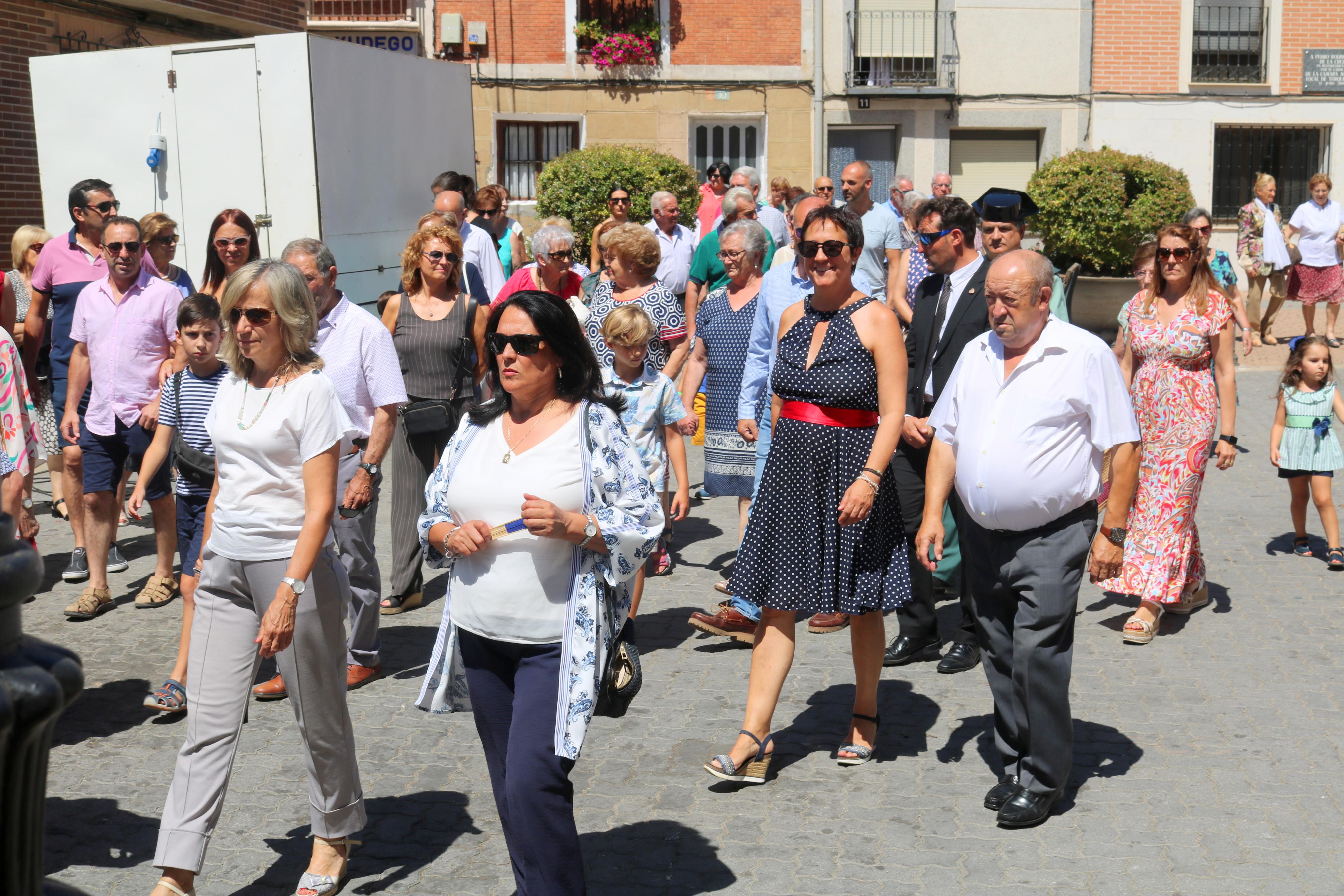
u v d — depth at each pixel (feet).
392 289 38.88
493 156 69.77
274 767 15.35
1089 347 13.01
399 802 14.32
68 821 13.93
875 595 14.29
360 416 17.69
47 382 28.32
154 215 23.18
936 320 17.97
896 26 69.82
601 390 11.56
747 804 14.17
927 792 14.40
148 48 34.47
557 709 10.56
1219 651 18.99
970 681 17.98
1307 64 70.28
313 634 11.96
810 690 17.76
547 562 10.81
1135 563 19.42
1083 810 13.85
